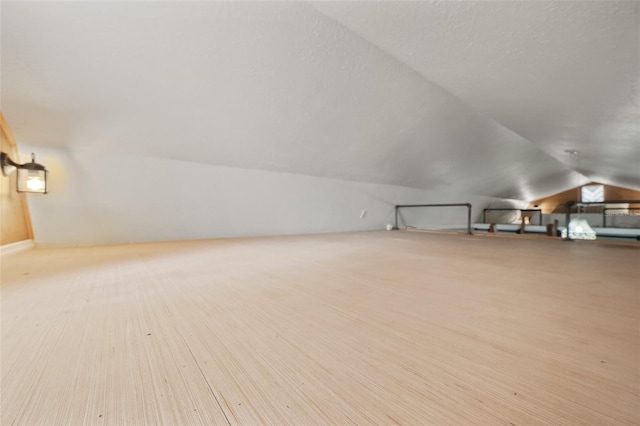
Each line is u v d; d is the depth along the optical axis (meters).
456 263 1.77
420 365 0.57
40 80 2.06
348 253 2.24
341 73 2.61
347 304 0.97
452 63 2.09
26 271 1.57
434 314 0.87
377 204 5.48
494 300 1.00
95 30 1.83
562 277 1.36
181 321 0.83
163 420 0.43
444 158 4.89
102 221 2.97
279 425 0.42
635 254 2.12
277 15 1.96
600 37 1.38
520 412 0.43
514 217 9.26
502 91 2.36
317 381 0.52
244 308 0.94
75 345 0.68
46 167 2.65
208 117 2.79
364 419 0.42
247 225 4.00
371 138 3.81
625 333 0.72
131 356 0.62
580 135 3.10
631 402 0.45
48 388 0.50
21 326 0.80
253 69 2.37
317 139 3.58
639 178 5.52
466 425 0.41
